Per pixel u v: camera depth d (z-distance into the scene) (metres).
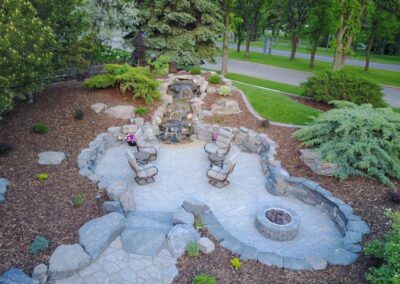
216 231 7.81
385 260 6.36
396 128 10.86
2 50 8.08
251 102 16.62
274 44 58.41
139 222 7.96
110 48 21.08
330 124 11.53
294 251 7.95
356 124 10.77
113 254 6.90
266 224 8.38
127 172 11.23
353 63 37.94
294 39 36.41
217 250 7.16
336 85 17.77
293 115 15.29
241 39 41.25
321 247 8.13
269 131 13.70
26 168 9.55
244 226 8.85
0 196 8.00
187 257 6.91
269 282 6.32
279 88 22.47
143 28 20.80
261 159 12.32
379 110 11.74
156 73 18.83
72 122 12.97
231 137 12.47
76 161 10.41
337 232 8.73
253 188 10.72
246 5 35.06
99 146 11.88
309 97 19.22
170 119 15.38
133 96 15.20
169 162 12.13
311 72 29.94
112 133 12.93
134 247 7.11
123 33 20.33
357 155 10.69
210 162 12.17
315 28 30.70
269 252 7.34
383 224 8.19
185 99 17.25
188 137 14.19
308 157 11.04
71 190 8.80
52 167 9.81
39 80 11.39
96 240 6.93
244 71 29.36
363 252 7.14
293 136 12.55
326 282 6.37
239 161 12.45
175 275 6.43
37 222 7.35
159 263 6.73
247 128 13.98
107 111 14.12
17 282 5.69
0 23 8.12
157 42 20.27
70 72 16.55
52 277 6.14
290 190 10.23
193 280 6.23
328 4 28.28
